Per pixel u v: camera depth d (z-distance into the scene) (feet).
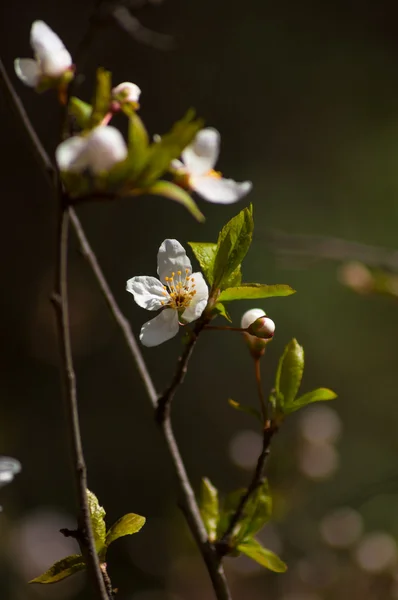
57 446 6.82
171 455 2.10
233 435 6.87
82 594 5.09
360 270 3.30
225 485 6.61
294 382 2.07
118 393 7.04
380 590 4.25
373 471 6.62
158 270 2.02
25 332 7.32
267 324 2.03
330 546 4.40
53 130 7.23
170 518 5.32
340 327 7.09
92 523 1.99
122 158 1.89
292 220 7.46
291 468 4.23
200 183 2.09
